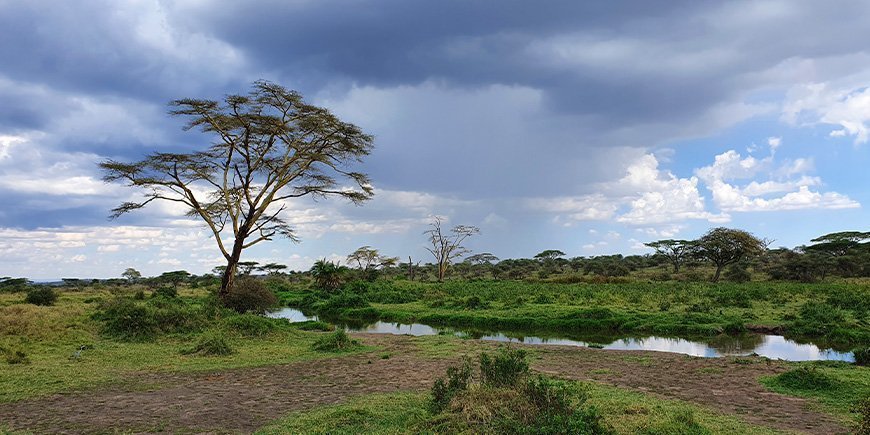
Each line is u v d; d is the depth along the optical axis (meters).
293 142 29.66
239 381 11.10
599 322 22.48
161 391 10.06
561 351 15.41
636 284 44.69
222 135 28.44
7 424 7.77
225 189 28.70
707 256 55.59
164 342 16.27
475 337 21.34
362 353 15.12
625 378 11.49
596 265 73.75
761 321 21.34
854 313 21.70
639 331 21.47
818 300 27.61
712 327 20.55
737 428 7.54
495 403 7.11
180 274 63.59
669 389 10.38
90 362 12.91
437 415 7.29
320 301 36.91
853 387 9.91
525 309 26.97
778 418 8.23
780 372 11.77
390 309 31.12
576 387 9.74
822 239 68.81
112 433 7.40
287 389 10.30
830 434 7.38
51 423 7.85
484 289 40.84
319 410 8.55
